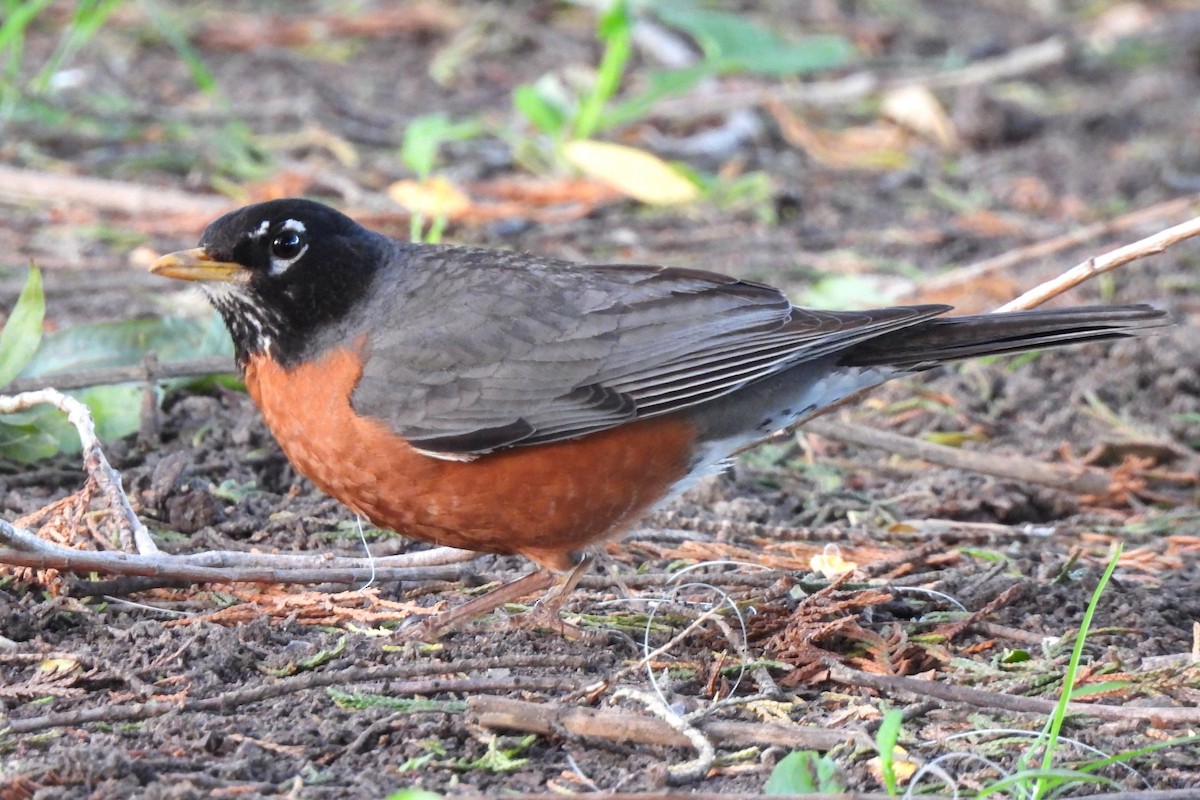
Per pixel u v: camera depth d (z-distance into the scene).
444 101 20.02
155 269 9.09
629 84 20.70
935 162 19.47
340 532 10.67
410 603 9.62
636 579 9.98
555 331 9.24
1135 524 11.80
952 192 18.44
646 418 9.31
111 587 9.34
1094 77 22.64
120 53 20.44
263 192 16.47
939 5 25.38
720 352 9.38
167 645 8.76
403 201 15.79
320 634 9.18
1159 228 17.09
